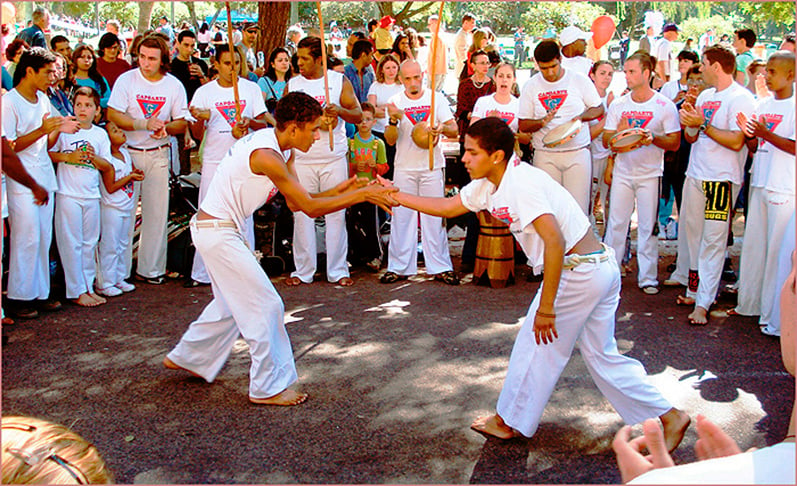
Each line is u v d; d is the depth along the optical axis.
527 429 3.62
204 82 9.02
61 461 1.45
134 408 4.09
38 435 1.51
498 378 4.53
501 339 5.23
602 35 9.64
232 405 4.14
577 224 3.47
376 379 4.52
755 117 5.33
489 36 8.68
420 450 3.64
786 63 5.09
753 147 5.51
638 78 6.17
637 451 1.53
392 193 3.90
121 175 6.18
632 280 6.78
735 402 4.22
